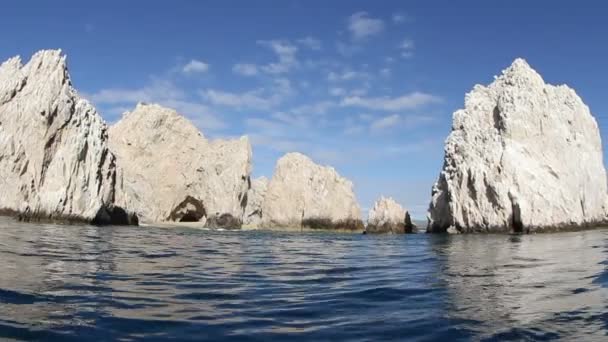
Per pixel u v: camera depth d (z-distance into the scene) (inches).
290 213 2271.2
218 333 319.3
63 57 1749.5
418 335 319.0
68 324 322.7
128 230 1466.5
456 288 491.2
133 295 423.2
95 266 590.9
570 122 1721.2
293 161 2367.1
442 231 1861.5
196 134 2696.9
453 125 1846.7
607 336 308.7
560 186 1590.8
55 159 1592.0
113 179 1862.7
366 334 321.4
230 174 2349.9
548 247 983.6
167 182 2576.3
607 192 1845.5
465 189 1690.5
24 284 442.3
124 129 2613.2
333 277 582.6
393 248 1084.5
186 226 2287.2
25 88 1692.9
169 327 328.8
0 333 295.9
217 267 656.4
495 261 749.9
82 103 1729.8
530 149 1627.7
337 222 2247.8
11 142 1605.6
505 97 1708.9
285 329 332.5
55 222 1530.5
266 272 621.3
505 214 1566.2
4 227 1174.3
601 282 499.2
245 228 2282.2
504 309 387.5
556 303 405.4
